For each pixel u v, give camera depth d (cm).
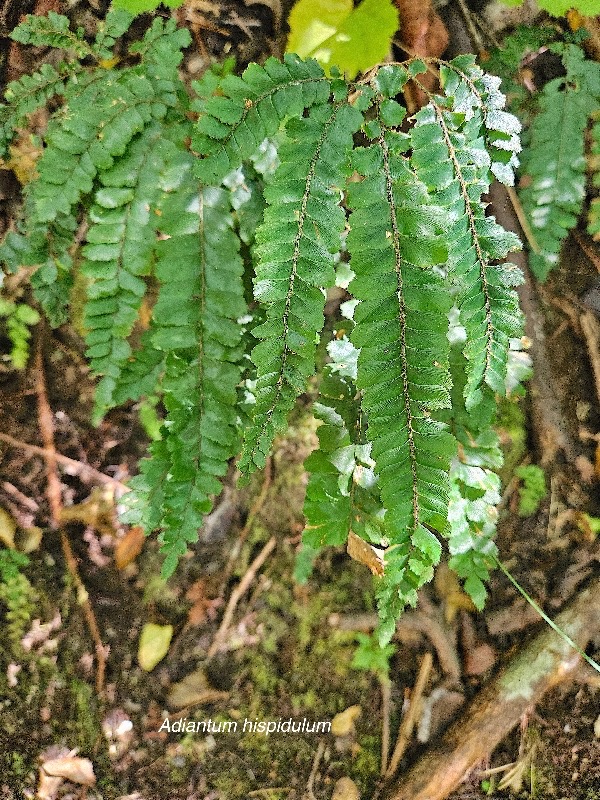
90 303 21
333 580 34
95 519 33
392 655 33
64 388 32
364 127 19
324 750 33
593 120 29
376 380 18
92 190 23
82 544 32
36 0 29
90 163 20
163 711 32
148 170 20
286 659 33
